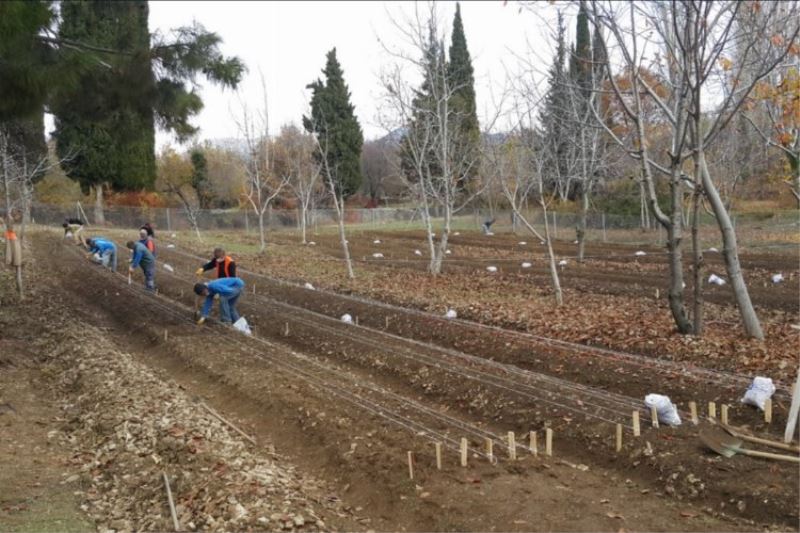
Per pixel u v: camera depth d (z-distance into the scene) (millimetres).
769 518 5305
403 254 26516
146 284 16422
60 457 6715
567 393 8070
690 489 5855
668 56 10273
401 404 8094
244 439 7367
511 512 5398
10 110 8984
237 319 13094
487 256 25531
